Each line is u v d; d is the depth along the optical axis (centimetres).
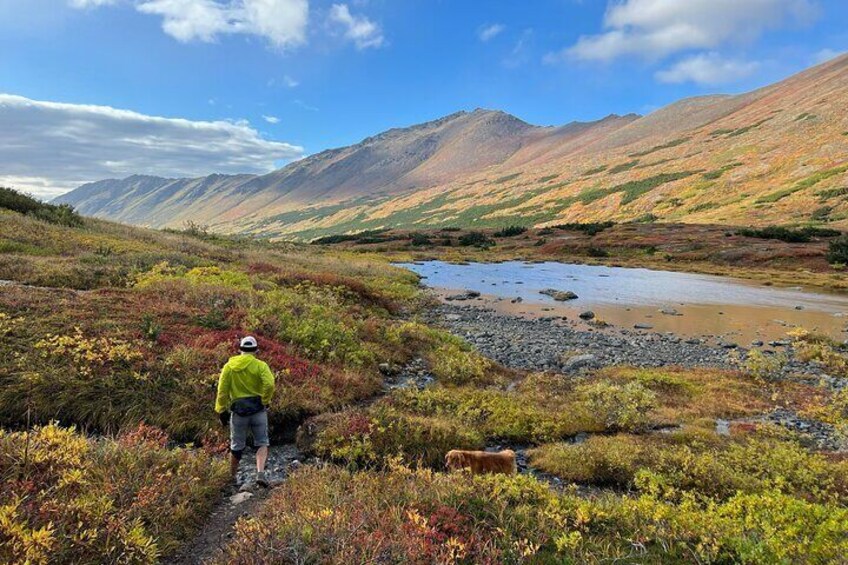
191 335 1455
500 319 3058
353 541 530
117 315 1488
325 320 1905
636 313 3338
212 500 749
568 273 5675
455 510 638
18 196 3856
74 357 1157
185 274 2369
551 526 634
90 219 4244
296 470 901
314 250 7000
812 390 1683
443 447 1041
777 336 2681
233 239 6231
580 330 2788
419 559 509
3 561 461
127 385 1120
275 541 534
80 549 518
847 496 881
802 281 4722
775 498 689
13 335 1231
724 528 623
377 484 730
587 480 985
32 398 1030
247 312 1748
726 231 8338
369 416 1097
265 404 873
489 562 527
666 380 1717
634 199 17038
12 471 623
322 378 1381
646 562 566
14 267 2022
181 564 581
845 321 3062
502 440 1204
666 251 7256
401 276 4606
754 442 1104
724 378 1800
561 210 19025
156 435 970
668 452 1053
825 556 542
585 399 1441
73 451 676
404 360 1833
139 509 622
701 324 2994
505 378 1778
